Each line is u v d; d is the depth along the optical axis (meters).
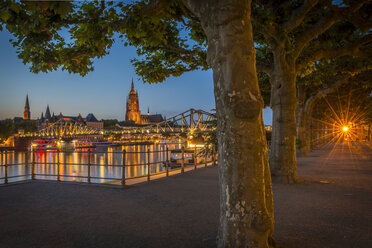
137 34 5.97
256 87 3.47
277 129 9.55
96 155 97.94
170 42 9.88
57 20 5.71
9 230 4.59
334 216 5.31
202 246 3.83
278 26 8.52
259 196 3.38
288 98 9.39
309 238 4.14
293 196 7.16
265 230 3.32
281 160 9.43
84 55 6.98
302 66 10.19
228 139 3.45
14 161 77.50
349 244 3.92
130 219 5.16
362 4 8.10
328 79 19.05
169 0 5.39
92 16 5.95
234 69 3.40
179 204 6.31
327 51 10.32
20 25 5.00
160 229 4.58
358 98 29.95
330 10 8.73
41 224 4.90
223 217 3.53
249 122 3.41
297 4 8.84
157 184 9.11
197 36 9.62
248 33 3.50
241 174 3.38
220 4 3.50
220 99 3.52
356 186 8.61
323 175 11.13
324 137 49.16
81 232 4.47
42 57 6.55
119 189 8.23
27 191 8.02
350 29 10.66
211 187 8.52
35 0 3.60
